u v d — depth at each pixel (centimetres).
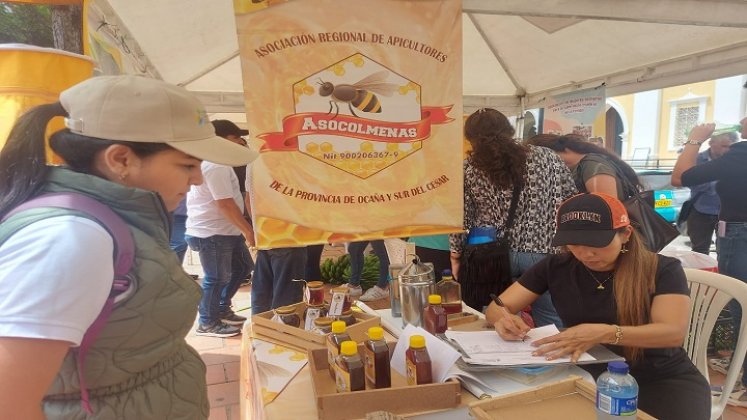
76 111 85
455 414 123
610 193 259
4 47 142
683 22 258
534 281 190
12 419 66
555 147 306
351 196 198
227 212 311
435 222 210
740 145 298
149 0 280
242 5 179
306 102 190
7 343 67
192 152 91
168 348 95
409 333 146
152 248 88
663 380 165
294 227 192
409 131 202
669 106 1434
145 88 88
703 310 202
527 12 246
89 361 85
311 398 132
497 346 154
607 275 173
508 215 242
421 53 200
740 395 277
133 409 91
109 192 84
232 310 435
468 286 247
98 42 243
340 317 177
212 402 279
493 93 550
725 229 307
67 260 72
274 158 188
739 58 338
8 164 81
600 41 376
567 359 143
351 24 191
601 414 108
